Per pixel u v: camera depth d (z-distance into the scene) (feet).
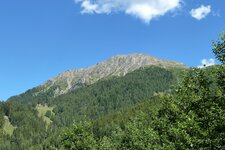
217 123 83.35
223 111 83.05
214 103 85.05
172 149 101.65
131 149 193.98
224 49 86.63
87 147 170.60
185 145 89.15
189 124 87.76
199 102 90.02
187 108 95.71
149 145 165.68
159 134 138.21
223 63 85.87
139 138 188.14
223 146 82.07
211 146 83.46
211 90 89.20
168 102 122.52
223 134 82.28
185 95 97.71
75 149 169.68
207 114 87.10
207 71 91.86
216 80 86.84
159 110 129.80
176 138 101.50
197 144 85.25
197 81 94.58
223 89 85.05
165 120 127.75
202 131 85.35
